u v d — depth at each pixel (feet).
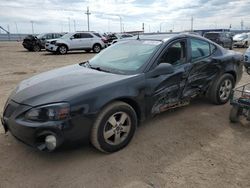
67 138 9.91
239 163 10.59
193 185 9.25
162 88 12.97
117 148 11.40
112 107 10.91
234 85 18.01
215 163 10.58
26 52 69.62
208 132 13.41
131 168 10.26
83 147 11.78
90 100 10.25
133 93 11.53
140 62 12.79
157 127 13.94
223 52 16.88
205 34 73.67
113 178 9.66
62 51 63.77
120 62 13.48
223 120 14.93
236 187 9.14
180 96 14.26
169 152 11.44
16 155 11.19
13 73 32.45
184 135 13.06
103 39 70.49
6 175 9.86
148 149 11.68
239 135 13.07
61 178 9.68
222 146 11.97
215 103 17.13
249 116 13.67
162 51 13.19
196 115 15.61
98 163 10.60
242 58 18.30
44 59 50.98
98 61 14.43
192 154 11.27
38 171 10.11
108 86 10.87
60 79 11.81
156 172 9.99
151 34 16.10
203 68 15.24
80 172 10.03
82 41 66.28
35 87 11.16
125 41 15.58
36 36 75.10
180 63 14.06
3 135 12.95
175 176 9.75
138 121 12.51
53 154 11.24
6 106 11.01
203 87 15.74
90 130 10.48
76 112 9.93
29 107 9.96
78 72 12.78
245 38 81.51
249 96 13.38
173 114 15.74
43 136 9.84
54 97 10.05
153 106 12.77
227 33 73.77
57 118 9.65
